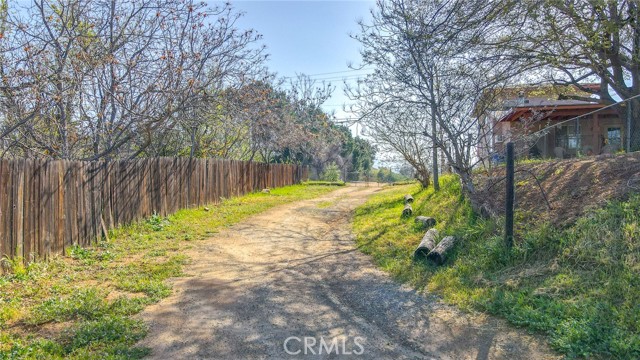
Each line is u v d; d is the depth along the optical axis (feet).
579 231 18.34
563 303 14.51
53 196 22.52
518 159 33.24
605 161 24.54
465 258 20.71
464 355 12.46
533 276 17.10
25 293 17.39
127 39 31.35
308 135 83.76
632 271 14.96
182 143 54.03
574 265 16.75
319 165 123.03
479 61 26.96
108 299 17.04
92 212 26.05
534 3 23.84
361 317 15.67
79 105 31.45
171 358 12.21
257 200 52.95
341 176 135.54
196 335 13.82
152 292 17.98
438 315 15.49
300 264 23.30
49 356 12.00
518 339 13.14
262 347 13.01
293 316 15.61
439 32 23.71
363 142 57.21
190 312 15.87
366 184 102.58
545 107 42.29
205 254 25.14
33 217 21.04
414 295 17.74
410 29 26.35
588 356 11.57
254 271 21.80
